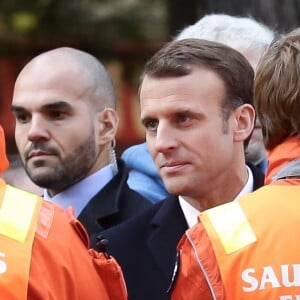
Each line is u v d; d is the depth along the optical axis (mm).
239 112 6648
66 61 7652
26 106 7535
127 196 7613
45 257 5617
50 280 5578
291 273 5410
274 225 5543
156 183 8188
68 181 7602
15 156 10023
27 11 21203
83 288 5773
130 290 6605
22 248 5527
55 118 7551
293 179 5750
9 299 5352
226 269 5465
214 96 6535
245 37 7902
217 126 6543
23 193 5844
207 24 8023
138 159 8242
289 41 5938
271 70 5895
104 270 5988
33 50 21984
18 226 5605
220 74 6562
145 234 6777
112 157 7832
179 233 6715
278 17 13500
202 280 5562
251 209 5629
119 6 21281
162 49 6664
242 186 6770
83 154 7598
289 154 5820
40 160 7512
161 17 21297
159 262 6637
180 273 5672
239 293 5414
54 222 5805
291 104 5793
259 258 5453
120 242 6754
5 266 5422
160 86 6523
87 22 21125
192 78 6504
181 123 6516
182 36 8086
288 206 5605
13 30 21297
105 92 7781
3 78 23859
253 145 7742
